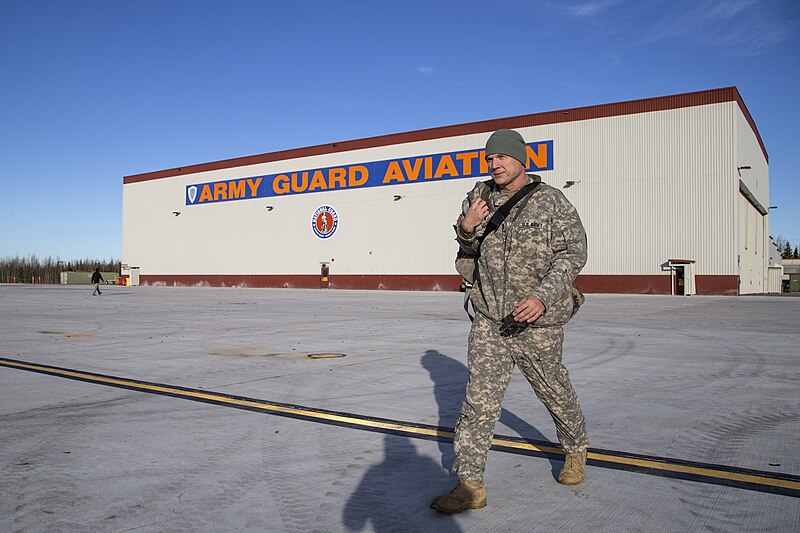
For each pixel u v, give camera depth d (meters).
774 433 4.26
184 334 10.99
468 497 2.86
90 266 89.75
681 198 29.42
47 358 7.93
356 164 39.44
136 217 51.72
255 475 3.39
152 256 50.56
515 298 2.93
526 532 2.66
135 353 8.42
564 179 32.16
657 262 29.86
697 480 3.31
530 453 3.81
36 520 2.78
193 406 5.12
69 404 5.20
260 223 44.06
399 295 30.38
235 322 13.66
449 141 35.91
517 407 5.08
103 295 30.06
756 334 10.91
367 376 6.55
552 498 3.05
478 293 3.03
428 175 36.62
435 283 36.28
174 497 3.06
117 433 4.26
